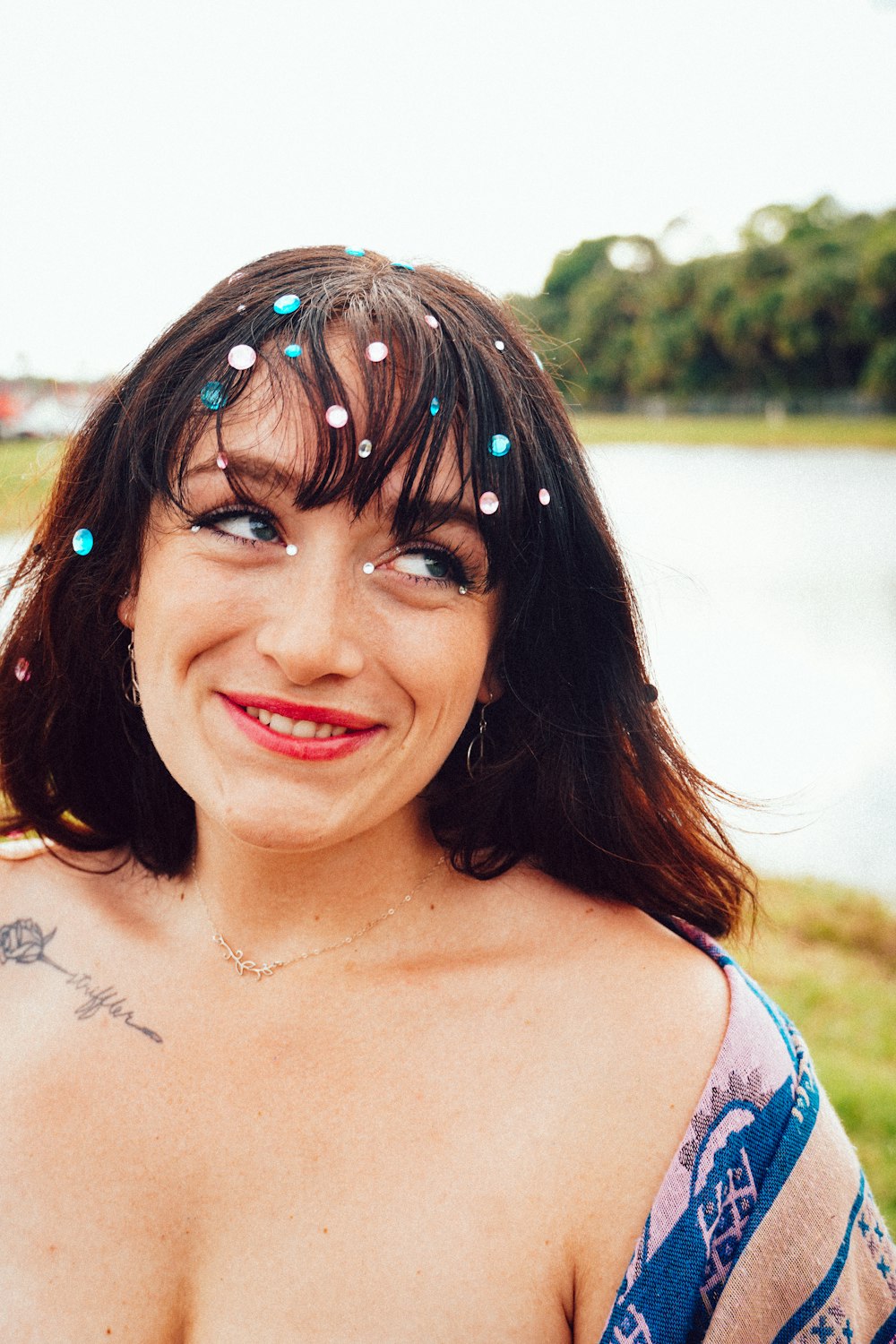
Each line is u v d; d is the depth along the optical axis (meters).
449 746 1.38
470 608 1.34
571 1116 1.31
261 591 1.28
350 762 1.30
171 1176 1.35
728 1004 1.38
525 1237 1.26
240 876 1.44
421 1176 1.30
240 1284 1.29
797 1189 1.27
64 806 1.66
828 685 8.68
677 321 55.34
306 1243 1.29
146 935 1.53
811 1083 1.33
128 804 1.65
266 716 1.30
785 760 7.14
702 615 11.10
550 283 64.50
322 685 1.26
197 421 1.29
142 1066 1.42
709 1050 1.33
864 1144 3.16
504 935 1.46
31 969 1.56
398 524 1.26
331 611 1.25
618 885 1.57
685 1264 1.23
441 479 1.27
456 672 1.33
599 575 1.48
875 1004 4.11
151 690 1.38
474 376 1.30
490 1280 1.25
